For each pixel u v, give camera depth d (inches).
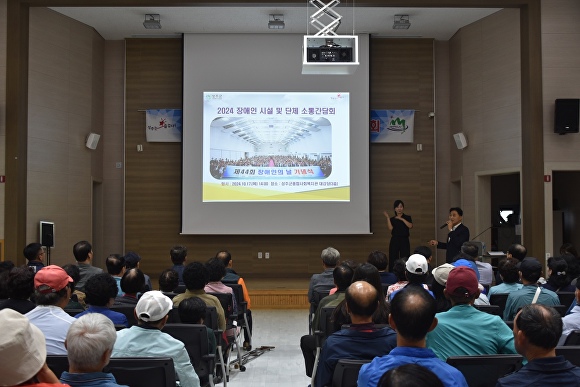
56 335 119.8
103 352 76.0
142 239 460.4
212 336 145.5
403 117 460.8
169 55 461.7
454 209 319.6
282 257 461.7
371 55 462.6
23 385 58.0
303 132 447.8
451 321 109.7
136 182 461.4
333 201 446.6
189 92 447.2
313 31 445.7
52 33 400.5
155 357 106.3
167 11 407.2
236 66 447.8
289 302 383.9
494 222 488.7
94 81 444.1
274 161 447.5
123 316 138.5
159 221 461.1
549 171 355.6
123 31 448.5
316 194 447.5
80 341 74.8
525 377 73.4
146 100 461.7
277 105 448.1
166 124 459.5
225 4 352.5
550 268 201.0
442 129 468.1
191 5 353.4
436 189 464.8
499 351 109.3
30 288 139.6
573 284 198.7
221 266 208.8
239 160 447.5
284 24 416.8
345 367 96.3
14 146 351.9
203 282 173.8
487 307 152.1
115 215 464.1
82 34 428.8
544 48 359.3
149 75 461.7
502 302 179.6
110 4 352.8
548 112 358.0
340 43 282.5
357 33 450.3
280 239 462.6
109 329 77.4
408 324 76.9
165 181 461.1
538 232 353.1
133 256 240.5
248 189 447.2
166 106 461.4
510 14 395.5
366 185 446.6
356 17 419.2
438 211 466.3
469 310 110.4
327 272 222.5
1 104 352.8
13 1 353.1
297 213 447.5
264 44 448.5
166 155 462.6
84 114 430.3
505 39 400.5
